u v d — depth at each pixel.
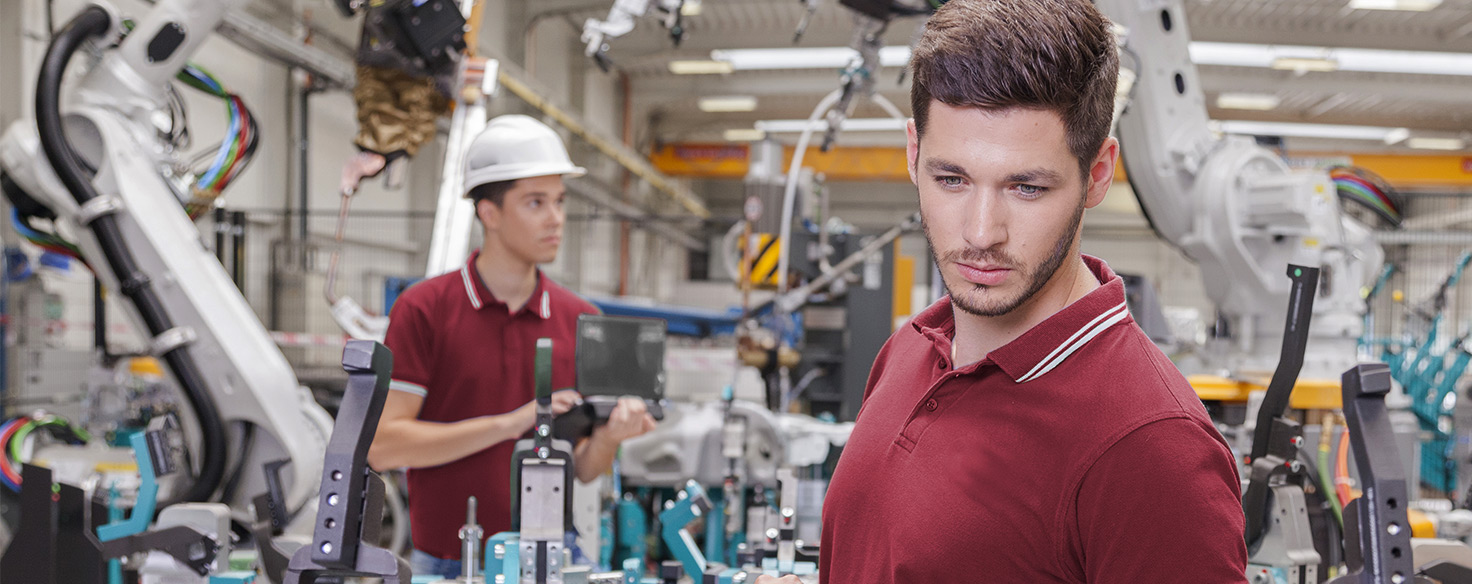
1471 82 11.66
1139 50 2.93
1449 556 1.41
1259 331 3.15
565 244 11.38
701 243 18.12
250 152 2.79
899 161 14.62
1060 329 0.71
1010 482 0.70
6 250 4.23
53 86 2.13
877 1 2.71
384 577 0.87
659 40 11.13
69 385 4.45
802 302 3.58
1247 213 3.02
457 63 2.54
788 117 14.98
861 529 0.83
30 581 1.71
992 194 0.66
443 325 1.80
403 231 8.47
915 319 0.93
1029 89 0.63
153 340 2.20
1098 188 0.71
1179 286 16.36
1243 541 0.65
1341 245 3.11
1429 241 8.25
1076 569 0.70
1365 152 14.38
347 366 0.87
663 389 1.68
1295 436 1.39
